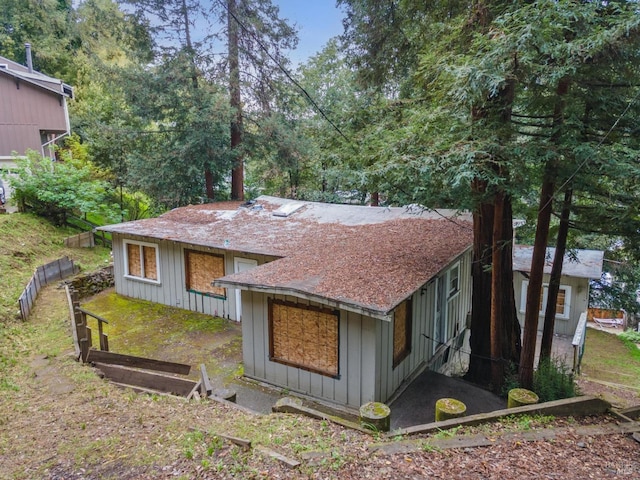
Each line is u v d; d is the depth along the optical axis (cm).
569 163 566
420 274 677
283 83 1717
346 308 566
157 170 1645
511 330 789
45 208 1400
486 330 804
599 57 530
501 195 673
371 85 1252
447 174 578
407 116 898
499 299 718
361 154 756
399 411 643
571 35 536
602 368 1126
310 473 339
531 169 611
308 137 1753
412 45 1106
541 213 674
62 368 610
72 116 2103
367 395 623
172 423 450
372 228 1000
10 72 1591
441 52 725
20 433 429
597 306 1602
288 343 696
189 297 1054
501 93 605
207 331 933
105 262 1306
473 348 822
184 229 1105
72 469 362
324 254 808
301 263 754
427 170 569
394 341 687
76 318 691
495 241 701
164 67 1595
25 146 1656
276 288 629
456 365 1012
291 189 2014
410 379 749
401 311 713
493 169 602
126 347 848
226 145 1725
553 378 727
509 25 533
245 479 335
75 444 405
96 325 959
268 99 1722
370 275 668
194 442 400
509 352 786
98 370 615
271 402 661
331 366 655
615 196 630
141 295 1138
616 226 681
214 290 1016
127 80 1577
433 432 432
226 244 948
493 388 735
